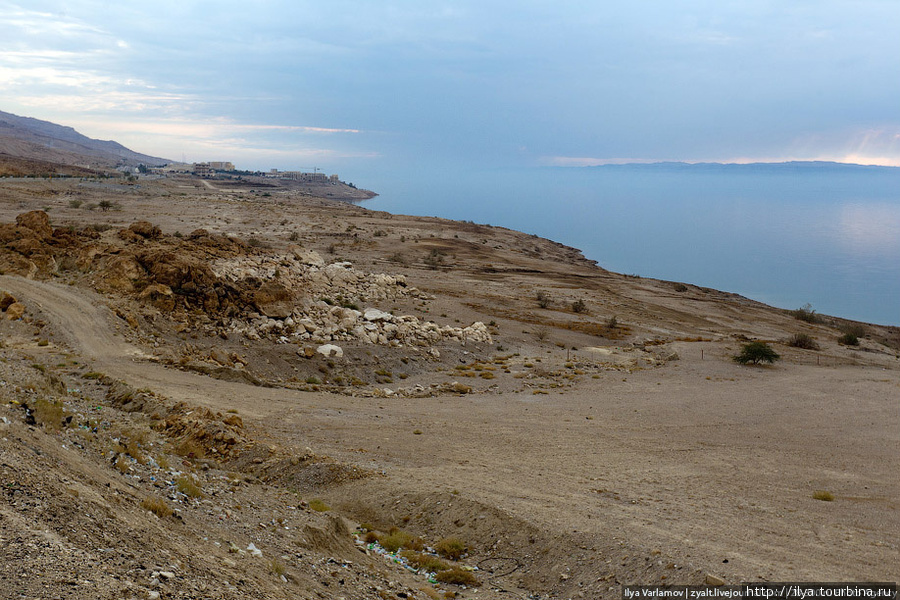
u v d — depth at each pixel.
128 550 9.41
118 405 28.69
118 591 7.91
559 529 18.41
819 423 41.34
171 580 8.97
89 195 182.25
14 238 54.41
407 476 24.00
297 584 12.01
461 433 33.38
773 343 83.19
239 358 44.59
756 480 26.62
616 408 43.81
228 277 57.03
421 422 35.44
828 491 25.27
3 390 21.11
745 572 15.13
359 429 32.28
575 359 64.62
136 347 41.91
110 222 130.25
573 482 24.55
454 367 56.41
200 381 37.81
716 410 44.44
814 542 18.12
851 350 84.62
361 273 83.00
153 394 30.31
